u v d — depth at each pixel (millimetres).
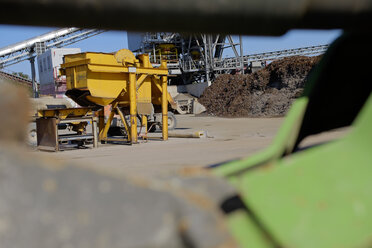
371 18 1383
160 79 17281
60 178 871
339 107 2336
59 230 833
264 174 1504
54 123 13773
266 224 1256
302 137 2266
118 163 9797
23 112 969
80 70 14758
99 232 847
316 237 1238
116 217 865
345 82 2219
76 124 17719
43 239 822
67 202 854
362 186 1463
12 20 988
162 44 63125
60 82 46250
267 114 38688
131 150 13195
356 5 1303
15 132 957
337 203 1373
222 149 11789
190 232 881
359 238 1256
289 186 1438
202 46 64625
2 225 812
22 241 812
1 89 956
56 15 982
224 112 46438
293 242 1216
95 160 10734
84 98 15266
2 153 863
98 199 870
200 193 1087
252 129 20516
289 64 42156
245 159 1744
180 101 47781
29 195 840
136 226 866
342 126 2541
